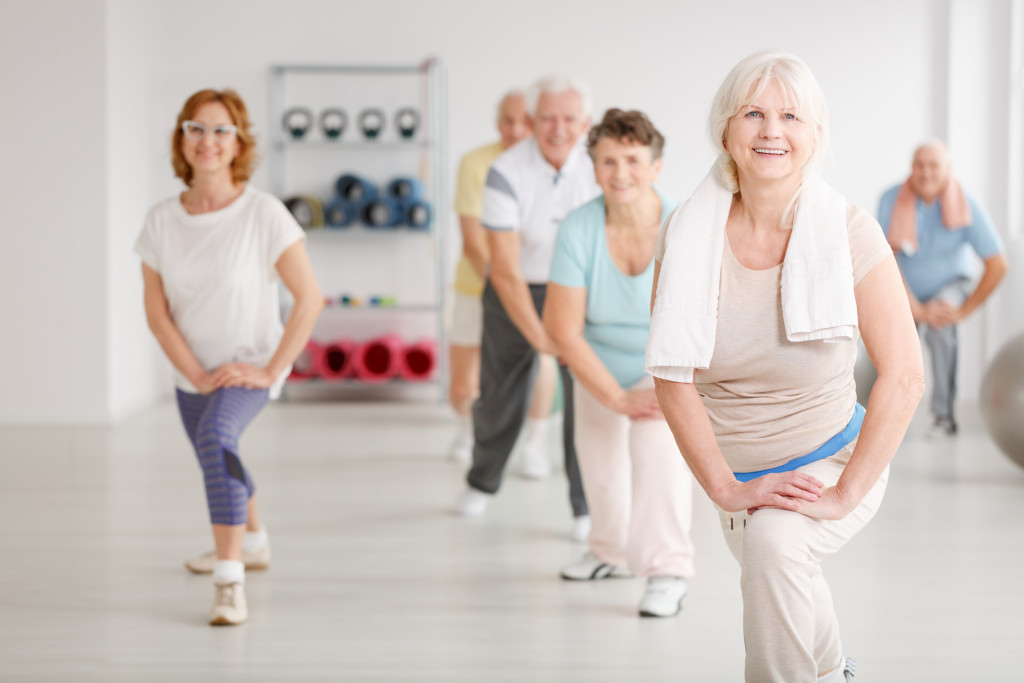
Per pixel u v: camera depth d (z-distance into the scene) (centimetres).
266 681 250
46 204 641
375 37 750
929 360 712
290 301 745
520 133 482
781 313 188
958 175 730
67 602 311
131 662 262
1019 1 716
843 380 198
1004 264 560
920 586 324
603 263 288
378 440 592
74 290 643
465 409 533
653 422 299
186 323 301
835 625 203
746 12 743
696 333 188
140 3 700
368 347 738
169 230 297
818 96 184
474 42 748
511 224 365
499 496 454
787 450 196
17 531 393
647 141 277
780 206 188
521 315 362
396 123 738
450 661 263
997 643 275
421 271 764
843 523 191
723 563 350
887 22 740
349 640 278
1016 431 464
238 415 291
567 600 312
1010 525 398
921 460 522
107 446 570
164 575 338
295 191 758
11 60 635
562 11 747
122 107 667
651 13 745
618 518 326
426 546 372
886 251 186
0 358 646
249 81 750
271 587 325
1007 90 723
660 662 262
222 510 289
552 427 651
